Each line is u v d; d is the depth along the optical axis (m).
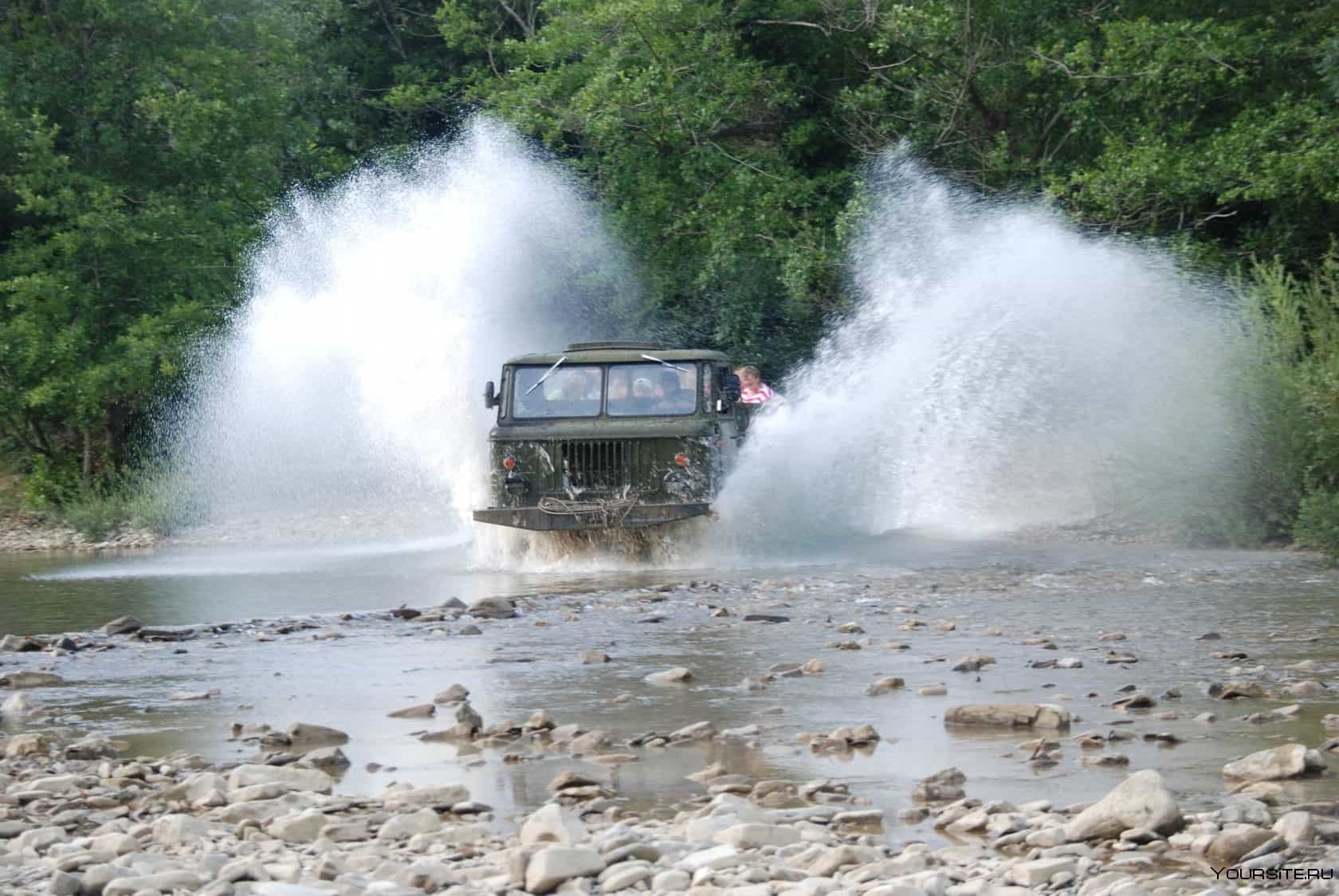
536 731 8.25
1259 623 11.91
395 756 7.78
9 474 34.06
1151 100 27.73
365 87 42.84
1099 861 5.59
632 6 30.27
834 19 31.58
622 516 18.05
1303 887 5.21
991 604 13.37
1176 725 8.03
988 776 7.04
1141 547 19.09
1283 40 26.84
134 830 6.30
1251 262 26.14
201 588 16.91
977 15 29.47
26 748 8.07
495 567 18.81
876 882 5.17
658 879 5.24
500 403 19.17
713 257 30.06
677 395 18.86
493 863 5.71
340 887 5.22
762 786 6.79
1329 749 7.32
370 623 13.00
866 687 9.31
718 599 14.09
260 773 7.11
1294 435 18.56
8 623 13.95
